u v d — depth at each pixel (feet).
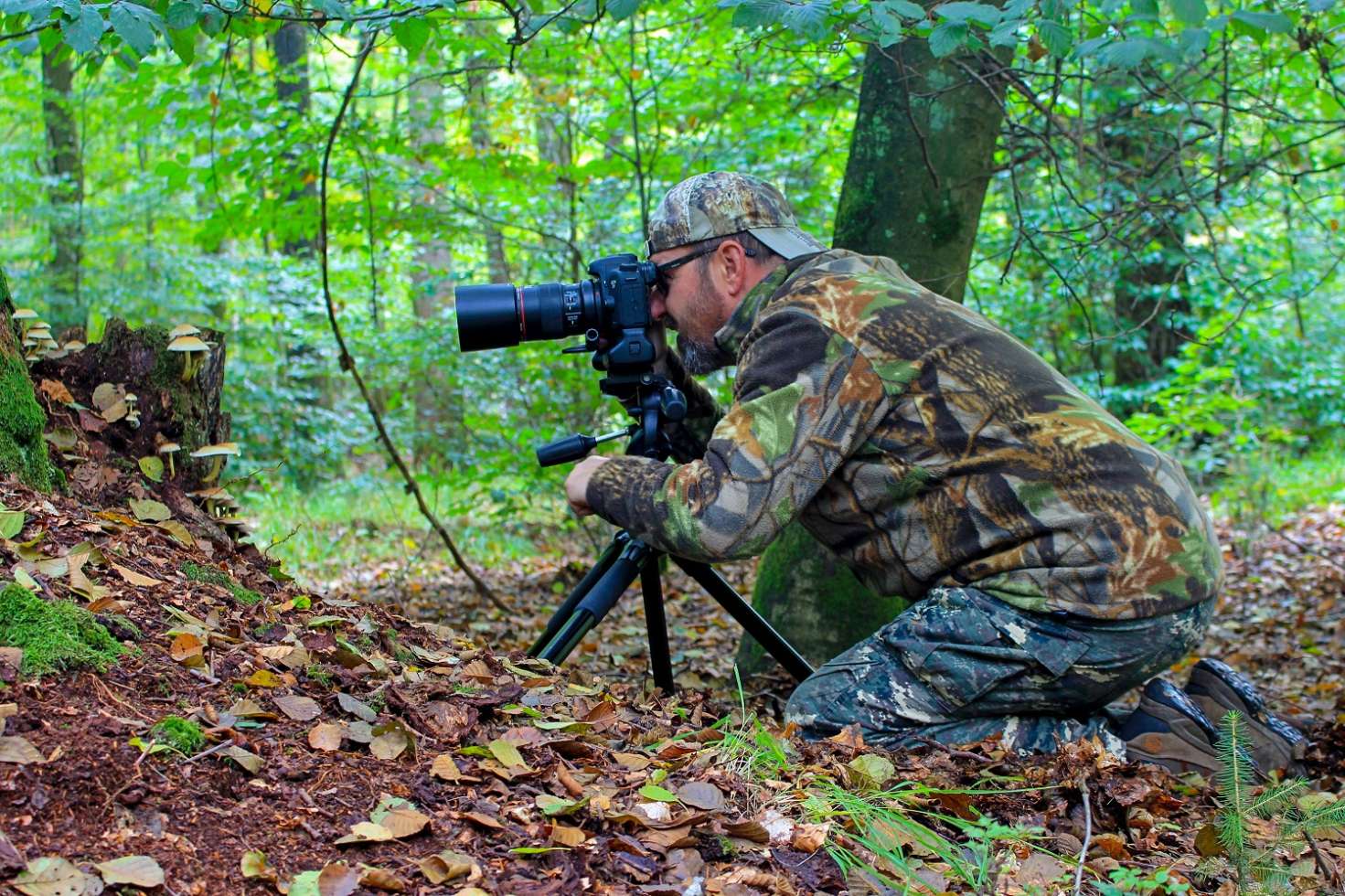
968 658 7.02
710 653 13.82
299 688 5.57
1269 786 5.66
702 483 6.80
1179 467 7.36
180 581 6.36
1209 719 7.93
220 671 5.44
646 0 10.52
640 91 17.07
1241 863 5.22
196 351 8.25
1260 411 29.58
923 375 6.87
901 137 11.21
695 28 14.48
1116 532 6.81
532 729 5.81
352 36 11.61
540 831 4.79
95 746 4.45
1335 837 6.36
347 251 18.99
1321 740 9.00
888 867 5.13
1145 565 6.80
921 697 7.13
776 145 17.42
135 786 4.35
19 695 4.60
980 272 22.11
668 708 7.40
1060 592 6.87
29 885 3.67
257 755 4.81
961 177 11.24
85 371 8.11
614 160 17.30
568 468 17.28
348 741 5.22
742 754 6.07
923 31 8.36
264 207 15.66
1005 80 11.10
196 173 15.67
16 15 8.03
